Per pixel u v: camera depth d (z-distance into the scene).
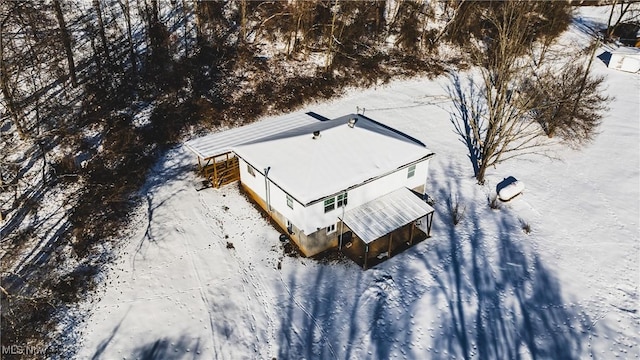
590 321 24.42
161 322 23.23
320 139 28.91
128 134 34.94
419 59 50.69
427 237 29.34
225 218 29.84
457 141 39.69
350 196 27.23
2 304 23.08
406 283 26.03
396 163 28.52
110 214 29.12
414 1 55.53
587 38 58.62
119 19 44.38
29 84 36.19
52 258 25.92
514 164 37.16
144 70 40.66
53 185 30.23
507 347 22.88
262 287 25.45
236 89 42.41
